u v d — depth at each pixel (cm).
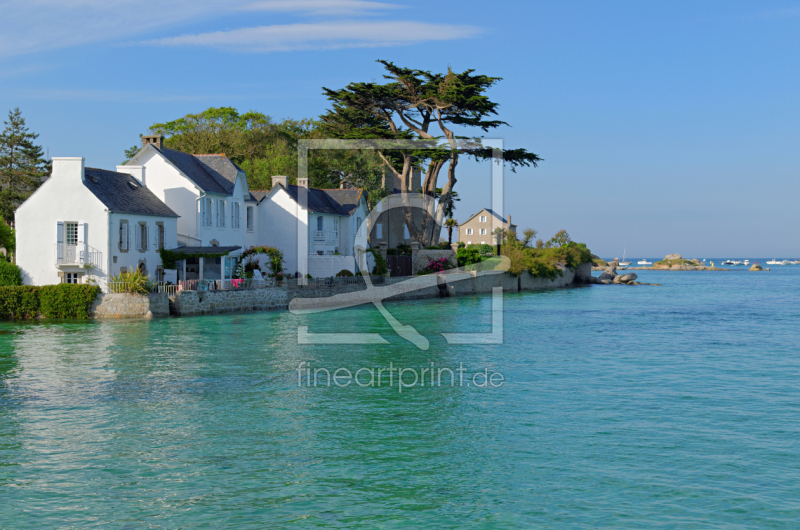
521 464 1662
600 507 1405
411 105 5778
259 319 4656
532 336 4197
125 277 4644
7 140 9044
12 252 5941
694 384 2628
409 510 1391
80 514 1365
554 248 11344
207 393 2406
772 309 6612
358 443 1827
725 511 1385
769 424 2023
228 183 6216
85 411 2152
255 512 1377
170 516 1355
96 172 5100
